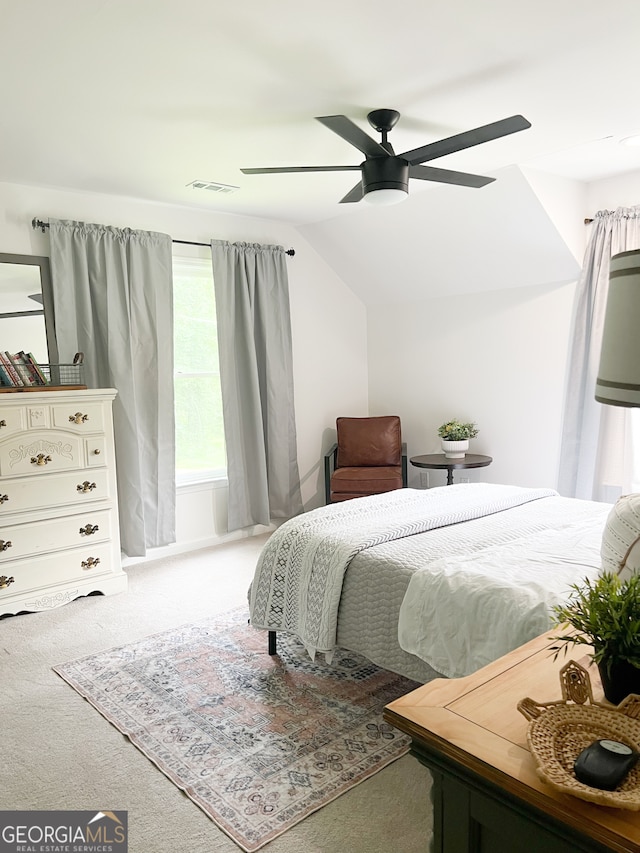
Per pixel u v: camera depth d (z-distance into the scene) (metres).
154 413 4.30
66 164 3.47
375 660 2.39
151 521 4.35
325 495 5.61
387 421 5.23
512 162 3.68
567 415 4.27
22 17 1.96
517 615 1.96
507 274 4.61
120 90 2.53
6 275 3.75
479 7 1.99
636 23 2.11
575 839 0.93
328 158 3.45
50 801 1.99
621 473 4.09
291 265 5.22
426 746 1.13
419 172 2.96
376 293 5.55
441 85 2.56
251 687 2.68
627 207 3.98
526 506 3.15
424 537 2.65
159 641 3.14
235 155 3.37
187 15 1.98
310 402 5.43
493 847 1.07
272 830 1.84
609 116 2.95
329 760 2.17
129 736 2.33
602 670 1.20
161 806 1.96
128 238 4.15
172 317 4.38
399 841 1.80
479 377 4.97
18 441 3.35
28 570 3.45
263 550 2.86
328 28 2.09
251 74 2.41
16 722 2.45
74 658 2.98
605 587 1.23
